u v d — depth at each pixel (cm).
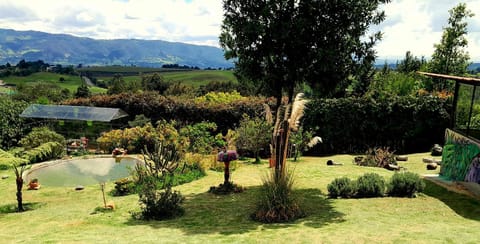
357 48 897
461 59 1998
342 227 645
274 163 839
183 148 1484
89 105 2202
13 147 1877
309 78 934
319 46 887
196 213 834
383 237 568
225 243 581
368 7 859
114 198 1064
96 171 1304
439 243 530
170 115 2077
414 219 701
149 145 1734
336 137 1805
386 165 1334
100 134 1945
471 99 1057
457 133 1055
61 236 677
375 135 1798
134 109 2136
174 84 3834
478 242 534
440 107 1739
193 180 1221
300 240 578
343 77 921
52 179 1230
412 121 1759
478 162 951
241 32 891
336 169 1305
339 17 867
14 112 1977
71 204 1024
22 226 810
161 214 823
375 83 2150
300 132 1612
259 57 919
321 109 1795
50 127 2022
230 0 917
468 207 789
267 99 1977
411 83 2041
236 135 1628
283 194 751
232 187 1050
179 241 601
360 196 902
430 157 1517
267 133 1545
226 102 2045
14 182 1273
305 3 854
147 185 887
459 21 1962
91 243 604
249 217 768
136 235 659
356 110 1781
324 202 853
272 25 855
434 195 901
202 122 1912
